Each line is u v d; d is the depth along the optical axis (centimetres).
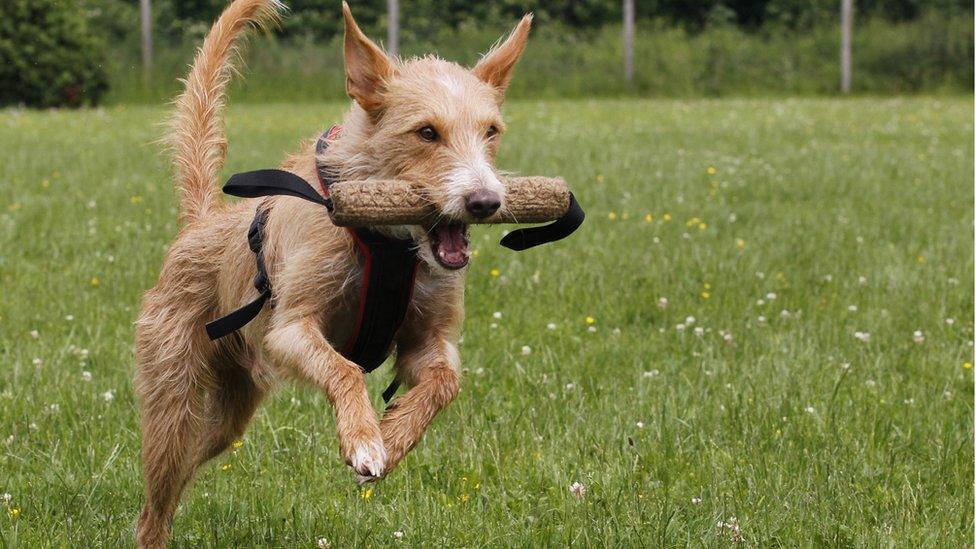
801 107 2577
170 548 476
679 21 3391
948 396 628
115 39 2872
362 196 393
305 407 613
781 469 521
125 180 1371
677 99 2941
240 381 498
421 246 415
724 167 1523
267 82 2853
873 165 1546
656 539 459
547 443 561
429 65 439
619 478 515
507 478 523
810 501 490
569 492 503
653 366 676
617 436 562
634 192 1303
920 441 566
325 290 422
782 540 464
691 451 548
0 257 927
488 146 425
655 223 1107
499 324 759
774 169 1513
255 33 533
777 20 3381
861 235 1075
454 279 442
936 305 817
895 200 1276
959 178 1430
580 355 693
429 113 412
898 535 461
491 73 450
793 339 714
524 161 1531
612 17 3356
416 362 439
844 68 3080
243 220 466
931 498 504
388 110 422
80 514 490
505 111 2448
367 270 418
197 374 478
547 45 3142
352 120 436
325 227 421
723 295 838
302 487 516
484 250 965
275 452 556
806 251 991
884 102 2745
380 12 3023
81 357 679
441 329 445
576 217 432
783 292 855
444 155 409
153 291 488
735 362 681
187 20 2900
